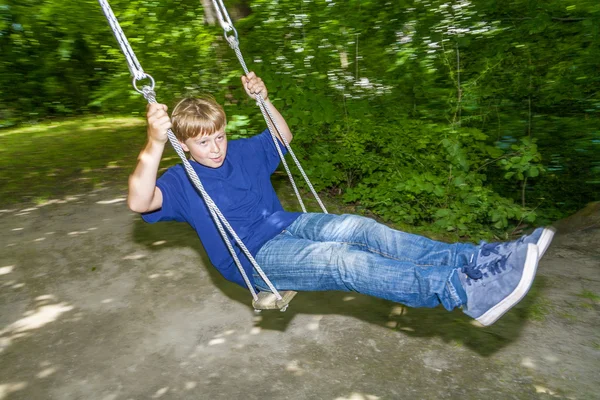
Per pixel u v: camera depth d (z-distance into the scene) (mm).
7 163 9016
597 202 5508
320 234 2479
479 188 5789
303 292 4301
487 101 6801
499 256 2041
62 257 5074
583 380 3090
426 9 6488
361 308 4016
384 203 6176
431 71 6312
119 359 3500
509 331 3619
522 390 3033
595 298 3969
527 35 6523
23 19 8391
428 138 6238
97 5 7586
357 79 6715
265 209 2637
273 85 6273
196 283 4484
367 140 6605
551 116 6613
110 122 13125
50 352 3604
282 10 6652
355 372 3258
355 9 6691
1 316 4082
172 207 2512
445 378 3166
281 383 3184
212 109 2438
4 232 5793
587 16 6234
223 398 3068
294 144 6719
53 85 12461
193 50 6824
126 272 4727
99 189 7328
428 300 2080
